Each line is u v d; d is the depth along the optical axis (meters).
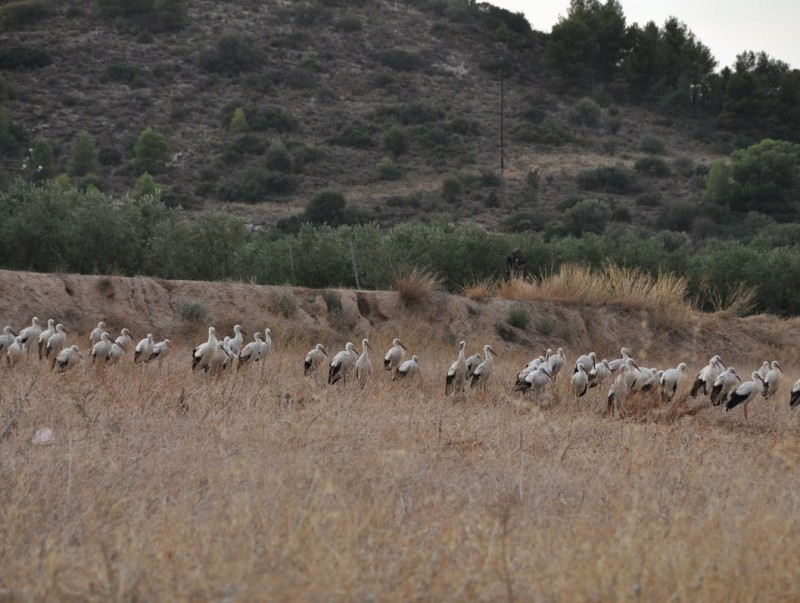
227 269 134.88
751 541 32.81
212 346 72.31
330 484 34.19
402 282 118.94
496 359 105.75
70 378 62.59
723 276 161.38
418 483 38.50
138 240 129.75
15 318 95.56
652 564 29.56
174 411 53.00
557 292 132.25
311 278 139.12
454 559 29.59
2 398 52.69
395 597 26.67
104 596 26.64
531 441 49.56
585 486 40.00
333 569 27.66
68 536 31.22
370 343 102.06
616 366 82.75
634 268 160.75
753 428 65.50
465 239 150.62
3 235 121.81
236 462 39.62
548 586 27.72
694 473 43.34
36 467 37.84
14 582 27.69
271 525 31.39
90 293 101.62
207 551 28.97
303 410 54.72
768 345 132.62
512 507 35.97
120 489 36.38
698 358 123.88
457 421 54.25
